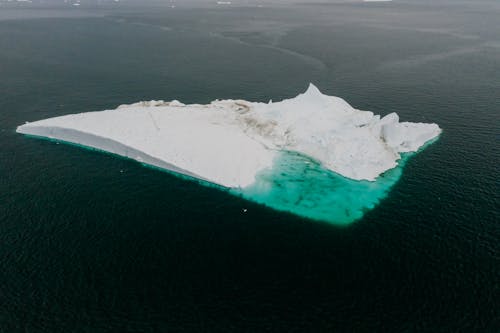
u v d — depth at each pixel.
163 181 61.41
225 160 65.56
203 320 36.78
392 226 50.03
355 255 44.75
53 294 39.56
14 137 76.38
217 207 54.62
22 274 41.97
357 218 52.00
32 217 51.66
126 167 65.62
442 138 75.56
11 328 36.03
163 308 38.03
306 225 50.56
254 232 49.09
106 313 37.50
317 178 62.56
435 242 46.69
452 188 58.34
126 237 47.81
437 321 36.25
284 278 41.47
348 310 37.66
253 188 59.81
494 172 62.50
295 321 36.59
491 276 41.28
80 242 46.91
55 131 75.06
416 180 61.03
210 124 76.94
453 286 40.09
